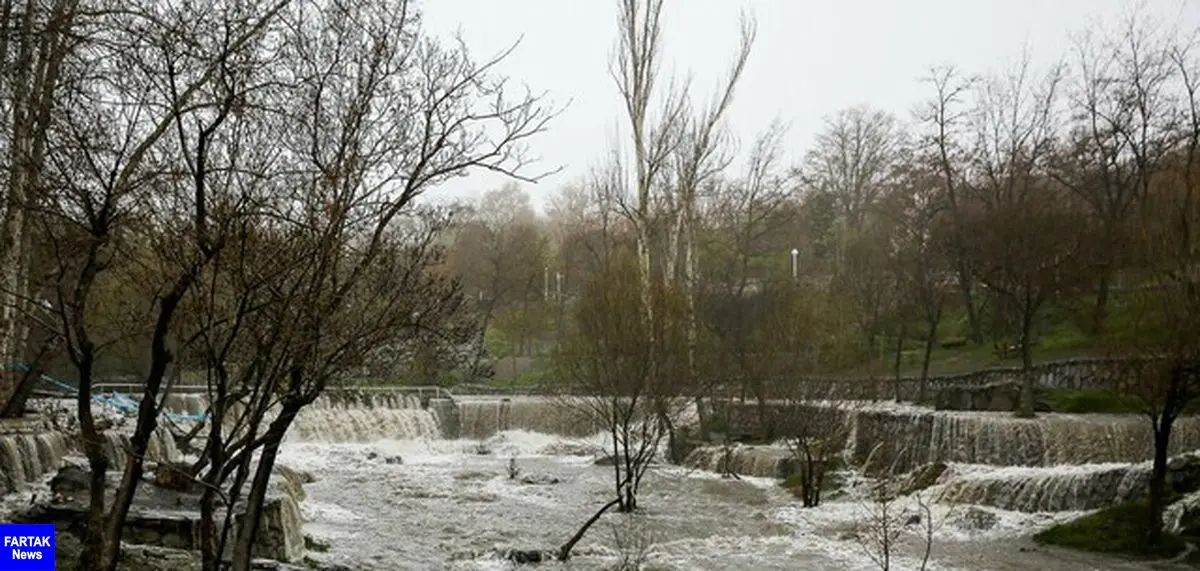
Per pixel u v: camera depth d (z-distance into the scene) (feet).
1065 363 88.94
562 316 167.94
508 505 71.61
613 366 67.92
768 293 109.09
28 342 53.06
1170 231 50.98
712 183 167.32
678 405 81.10
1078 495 58.54
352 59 23.16
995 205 114.42
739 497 74.79
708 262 141.28
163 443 49.06
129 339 26.78
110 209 22.33
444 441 119.03
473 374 44.68
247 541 22.94
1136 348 51.72
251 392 23.75
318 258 21.04
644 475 87.04
